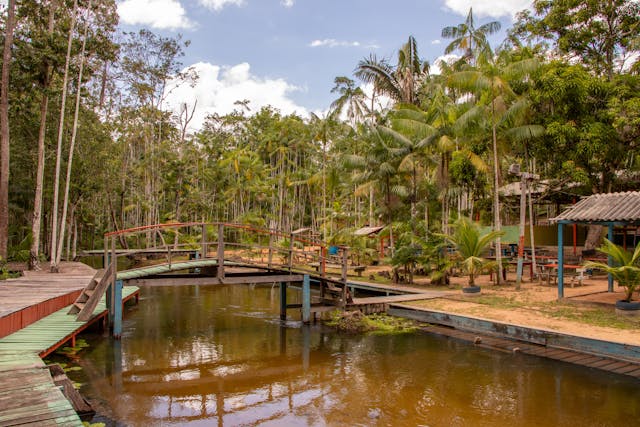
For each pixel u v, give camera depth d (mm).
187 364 8898
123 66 31219
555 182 19703
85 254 26688
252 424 6156
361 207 37562
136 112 33344
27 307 9477
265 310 15000
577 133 16750
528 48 18859
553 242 24891
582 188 20359
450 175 20484
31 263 18875
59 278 15422
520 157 22016
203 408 6727
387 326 11898
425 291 15555
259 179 40219
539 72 17328
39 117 23453
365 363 8891
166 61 32844
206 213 39688
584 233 24547
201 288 20922
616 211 11570
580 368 8203
